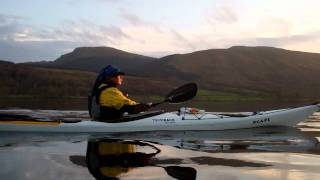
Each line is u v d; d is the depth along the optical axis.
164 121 7.20
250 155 4.65
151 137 6.24
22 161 4.07
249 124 7.63
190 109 7.80
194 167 3.88
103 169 3.71
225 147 5.30
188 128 7.21
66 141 5.67
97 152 4.70
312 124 8.95
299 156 4.61
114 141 5.73
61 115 10.02
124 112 7.20
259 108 18.28
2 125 6.71
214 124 7.36
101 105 7.06
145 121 7.12
